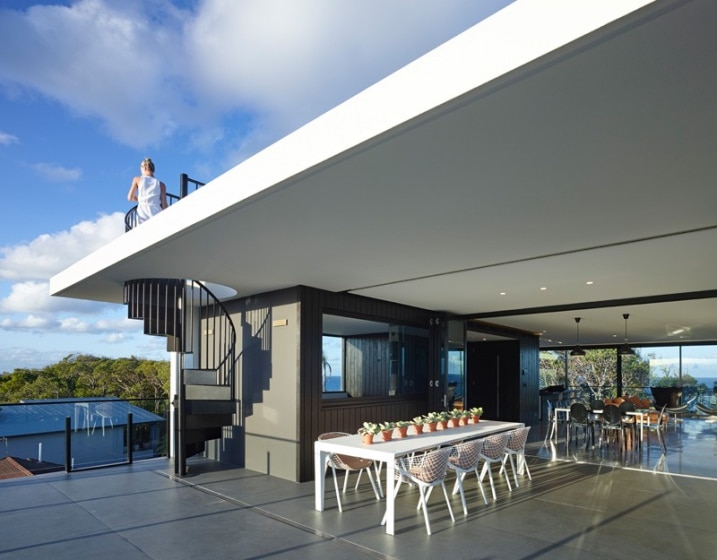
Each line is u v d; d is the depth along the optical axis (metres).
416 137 2.37
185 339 6.29
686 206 3.39
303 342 6.36
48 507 4.98
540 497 5.35
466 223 3.80
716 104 2.07
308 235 4.10
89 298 6.98
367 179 2.91
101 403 7.27
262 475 6.41
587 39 1.64
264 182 3.02
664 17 1.54
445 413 6.16
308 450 6.24
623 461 7.38
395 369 7.94
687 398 14.72
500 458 5.38
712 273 5.45
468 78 1.95
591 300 7.49
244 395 7.07
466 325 9.85
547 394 14.04
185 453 6.43
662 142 2.44
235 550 3.88
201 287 6.78
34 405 6.86
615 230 3.97
